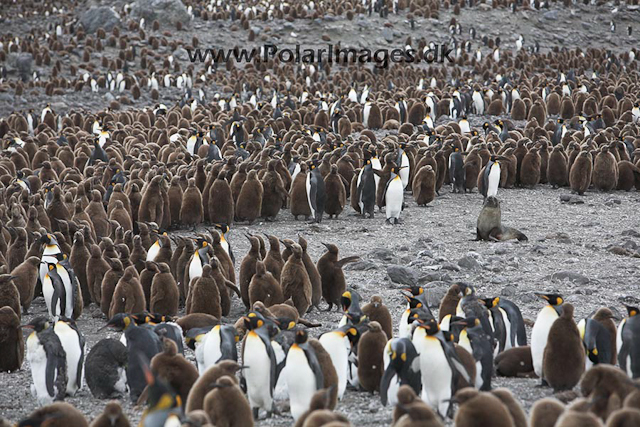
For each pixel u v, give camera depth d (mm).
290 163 37750
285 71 89500
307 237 29984
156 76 82875
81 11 112938
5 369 17203
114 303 19531
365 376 14828
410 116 60094
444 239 29359
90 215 27906
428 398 13367
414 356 13453
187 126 55500
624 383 11516
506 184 40781
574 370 13984
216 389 11578
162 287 19719
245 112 61562
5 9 113062
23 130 62594
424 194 35625
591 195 38750
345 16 105812
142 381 14570
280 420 13680
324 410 10352
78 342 15422
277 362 14477
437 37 103250
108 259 22375
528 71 90812
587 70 95938
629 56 100125
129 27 101438
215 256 21422
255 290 19469
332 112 59531
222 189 31219
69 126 61469
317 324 17500
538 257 26500
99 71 85750
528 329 18953
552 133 51125
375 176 33812
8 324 16906
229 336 14594
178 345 15430
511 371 15500
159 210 29469
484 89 70812
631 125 52875
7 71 85375
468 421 10172
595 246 27906
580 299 21375
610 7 115562
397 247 27969
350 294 16453
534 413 10906
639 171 39656
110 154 42719
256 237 21438
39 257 22812
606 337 14445
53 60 89938
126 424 10820
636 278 23828
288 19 104500
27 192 31109
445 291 21469
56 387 14570
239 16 105438
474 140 44406
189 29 102812
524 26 109062
